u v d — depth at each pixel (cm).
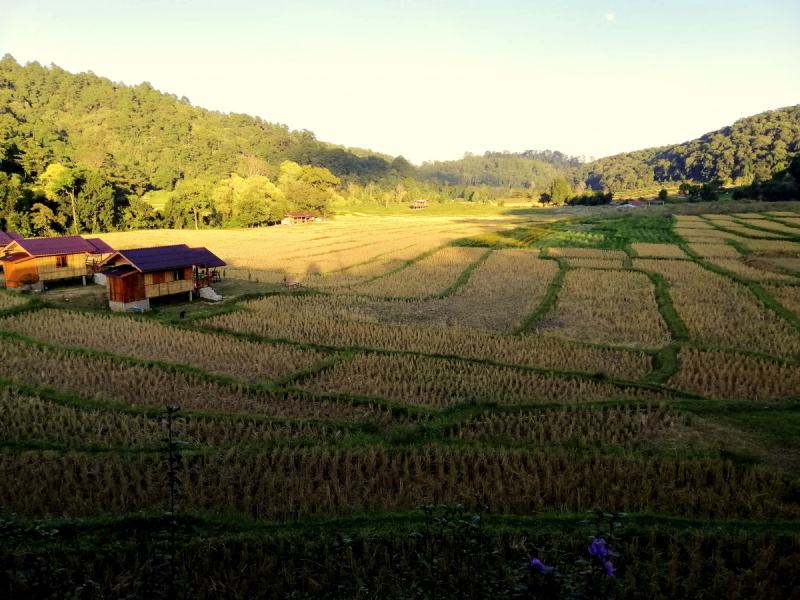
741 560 1098
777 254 5950
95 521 1187
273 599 979
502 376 2438
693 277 4838
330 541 1132
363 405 2120
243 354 2744
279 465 1523
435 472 1552
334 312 3741
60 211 9331
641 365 2648
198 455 1586
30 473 1480
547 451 1611
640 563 1080
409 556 1077
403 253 6725
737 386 2288
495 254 6594
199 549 1098
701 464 1549
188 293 4291
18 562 1034
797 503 1373
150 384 2302
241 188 12850
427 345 2952
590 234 8506
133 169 16762
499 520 1223
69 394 2119
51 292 4372
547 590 674
